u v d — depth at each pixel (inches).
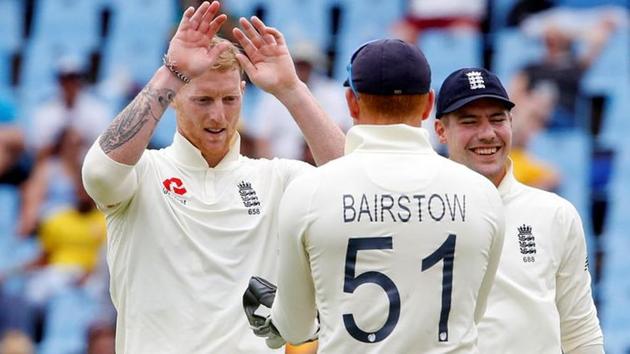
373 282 492.4
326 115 611.8
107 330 1350.9
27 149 1534.2
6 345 1385.3
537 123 1448.1
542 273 665.6
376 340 489.7
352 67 512.4
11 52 1706.4
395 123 509.4
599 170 1430.9
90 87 1590.8
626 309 1337.4
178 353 585.3
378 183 499.2
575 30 1514.5
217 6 579.2
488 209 508.4
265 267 604.4
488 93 666.8
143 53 1675.7
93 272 1412.4
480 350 654.5
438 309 491.5
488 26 1567.4
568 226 679.1
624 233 1401.3
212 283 592.7
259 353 591.2
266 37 603.8
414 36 1587.1
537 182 1409.9
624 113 1470.2
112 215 600.4
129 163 570.9
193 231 597.3
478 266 503.2
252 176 617.6
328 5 1632.6
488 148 674.8
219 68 596.7
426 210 496.4
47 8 1728.6
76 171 1521.9
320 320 505.7
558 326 664.4
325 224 496.4
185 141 610.9
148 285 593.3
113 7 1707.7
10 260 1476.4
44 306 1398.9
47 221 1435.8
